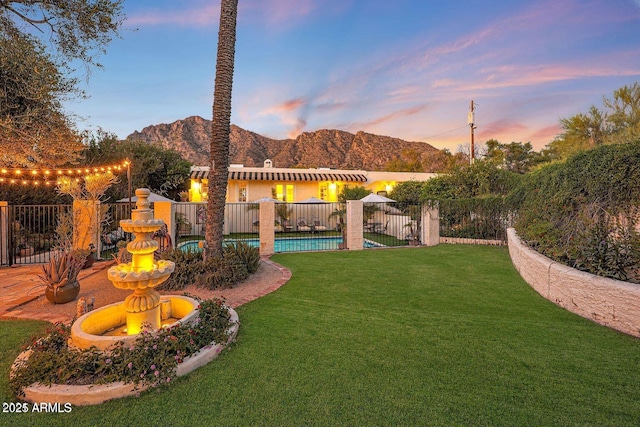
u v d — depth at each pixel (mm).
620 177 6445
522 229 9047
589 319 4883
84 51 8875
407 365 3506
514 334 4344
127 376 3023
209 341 3797
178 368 3238
